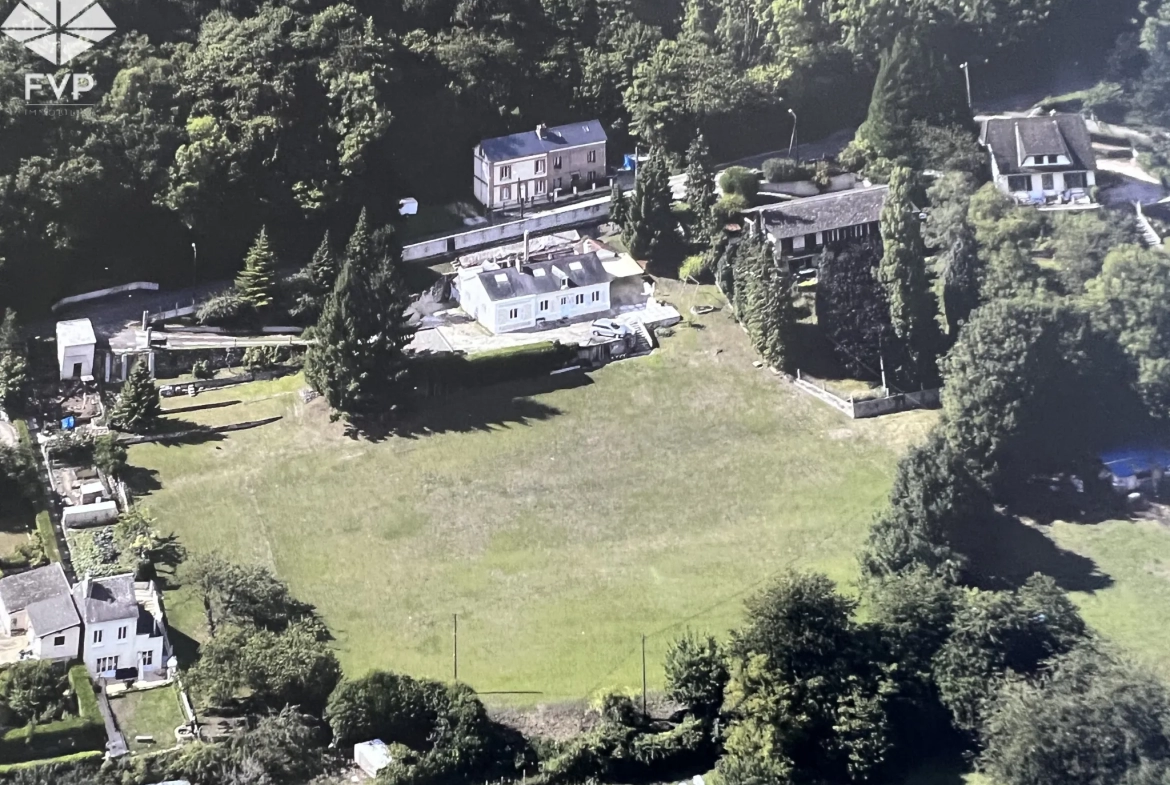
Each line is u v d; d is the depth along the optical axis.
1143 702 143.62
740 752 142.25
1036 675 149.88
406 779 135.88
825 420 189.62
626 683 149.75
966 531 166.75
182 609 154.12
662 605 160.62
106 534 160.25
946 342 194.88
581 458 181.50
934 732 148.00
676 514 173.88
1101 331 189.75
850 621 152.88
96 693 141.50
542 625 157.25
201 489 171.00
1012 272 197.12
